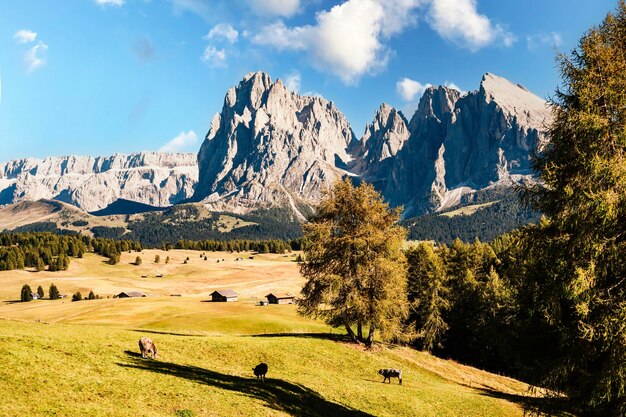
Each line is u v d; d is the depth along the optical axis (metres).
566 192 17.14
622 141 16.41
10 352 22.97
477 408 36.19
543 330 47.34
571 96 18.55
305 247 48.91
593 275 16.81
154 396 21.88
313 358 41.28
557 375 18.80
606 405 18.62
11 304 173.38
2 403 17.09
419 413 32.09
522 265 19.95
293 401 27.19
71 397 19.36
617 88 16.94
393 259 48.62
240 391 25.98
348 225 48.56
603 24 18.33
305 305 48.88
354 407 30.12
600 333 17.03
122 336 36.22
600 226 16.89
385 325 46.34
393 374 39.78
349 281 46.91
